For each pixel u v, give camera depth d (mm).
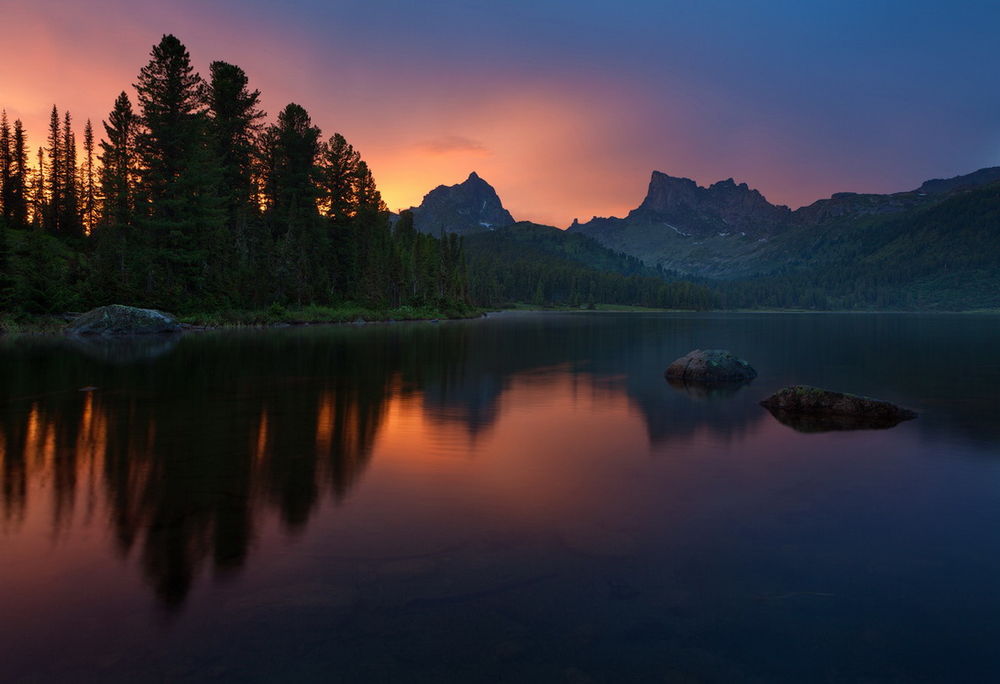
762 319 155625
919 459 11242
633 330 77938
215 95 77375
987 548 6852
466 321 100750
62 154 98062
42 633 4816
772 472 10219
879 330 86938
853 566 6332
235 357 30094
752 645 4789
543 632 4949
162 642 4707
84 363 26328
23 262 50062
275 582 5785
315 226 85562
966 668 4500
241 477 9516
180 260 59625
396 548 6680
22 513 7711
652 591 5703
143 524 7344
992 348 47469
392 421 14648
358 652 4625
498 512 7961
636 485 9336
